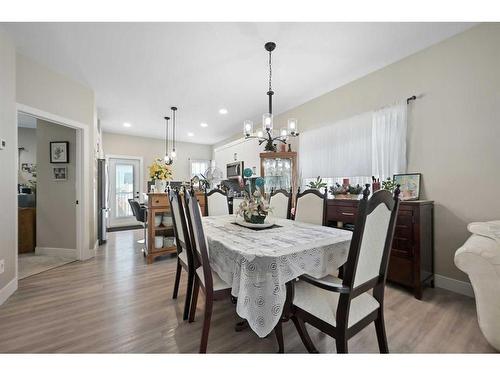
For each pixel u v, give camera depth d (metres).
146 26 2.05
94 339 1.51
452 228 2.25
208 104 4.01
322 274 1.40
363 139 3.00
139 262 3.19
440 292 2.22
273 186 3.89
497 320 1.35
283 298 1.18
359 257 1.04
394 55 2.56
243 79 3.09
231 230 1.81
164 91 3.47
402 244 2.26
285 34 2.18
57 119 2.86
